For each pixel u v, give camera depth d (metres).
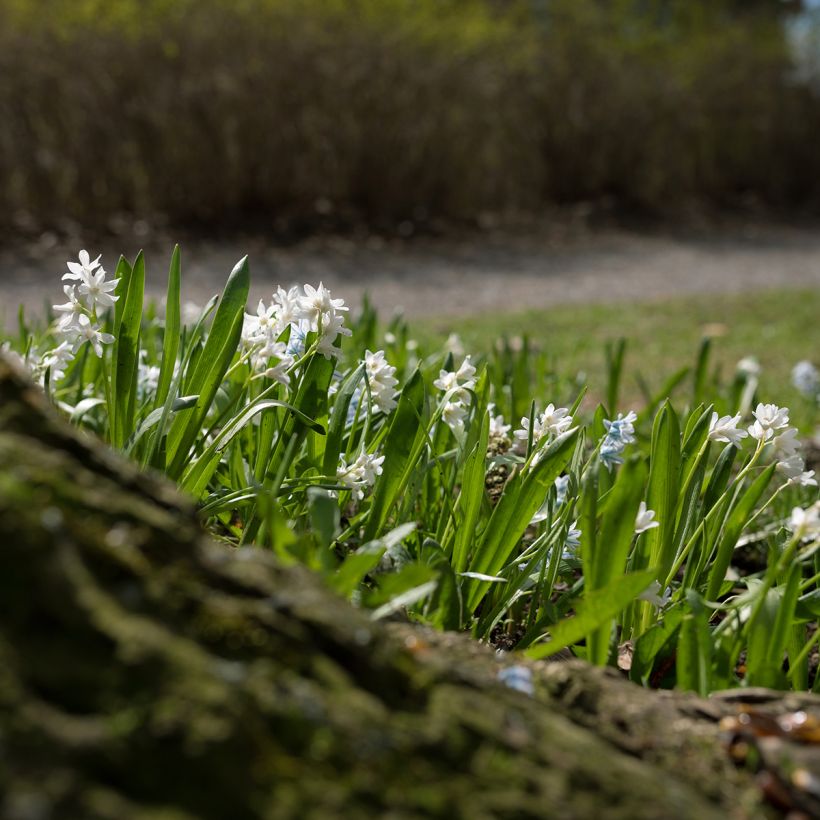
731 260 4.78
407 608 0.95
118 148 3.99
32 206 3.95
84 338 1.01
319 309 0.98
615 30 5.74
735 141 6.05
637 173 5.68
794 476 0.97
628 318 3.04
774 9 6.23
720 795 0.78
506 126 5.04
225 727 0.67
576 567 1.00
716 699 0.84
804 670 0.92
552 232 5.09
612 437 1.00
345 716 0.73
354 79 4.40
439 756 0.73
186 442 0.99
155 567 0.75
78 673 0.67
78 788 0.61
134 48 3.96
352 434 1.04
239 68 4.15
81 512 0.75
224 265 3.82
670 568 0.97
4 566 0.70
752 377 1.36
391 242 4.46
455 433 1.02
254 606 0.75
